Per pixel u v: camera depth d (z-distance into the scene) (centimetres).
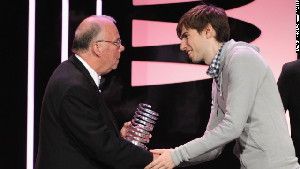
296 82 656
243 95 495
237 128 498
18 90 839
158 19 837
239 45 518
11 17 835
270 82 512
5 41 835
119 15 838
